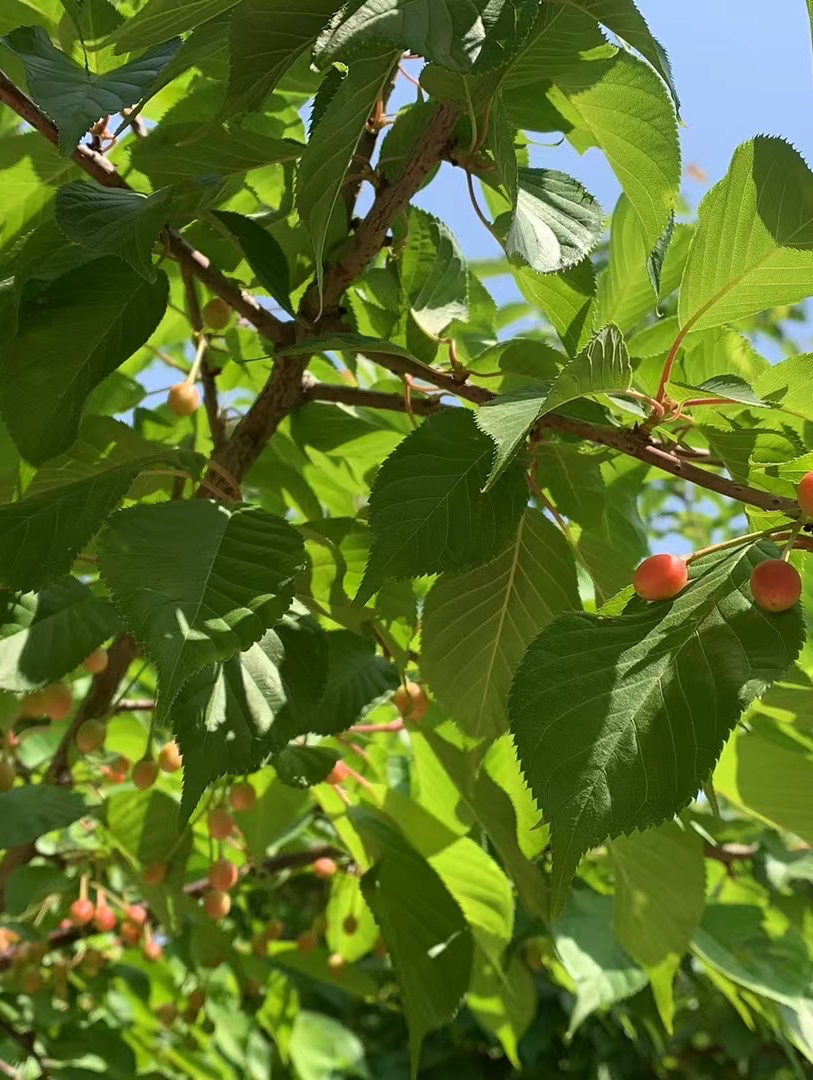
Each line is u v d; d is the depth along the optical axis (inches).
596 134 15.8
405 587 18.8
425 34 10.5
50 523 14.3
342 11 10.5
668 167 15.2
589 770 11.2
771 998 24.8
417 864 19.7
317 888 38.4
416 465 14.8
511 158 14.2
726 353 18.3
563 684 11.6
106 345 15.8
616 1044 39.3
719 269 14.0
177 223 17.2
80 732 20.4
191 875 28.8
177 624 12.7
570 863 10.9
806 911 28.1
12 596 16.8
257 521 14.0
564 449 17.4
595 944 24.9
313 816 29.9
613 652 11.8
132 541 13.5
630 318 21.2
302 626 15.6
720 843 29.4
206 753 14.0
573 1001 37.2
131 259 14.1
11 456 18.3
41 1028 27.6
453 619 17.1
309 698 15.0
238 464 18.4
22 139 16.6
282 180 21.1
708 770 11.1
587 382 12.7
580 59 14.7
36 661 16.9
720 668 11.5
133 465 15.3
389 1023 42.3
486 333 22.3
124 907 26.0
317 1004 41.1
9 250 18.1
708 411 14.6
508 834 19.0
